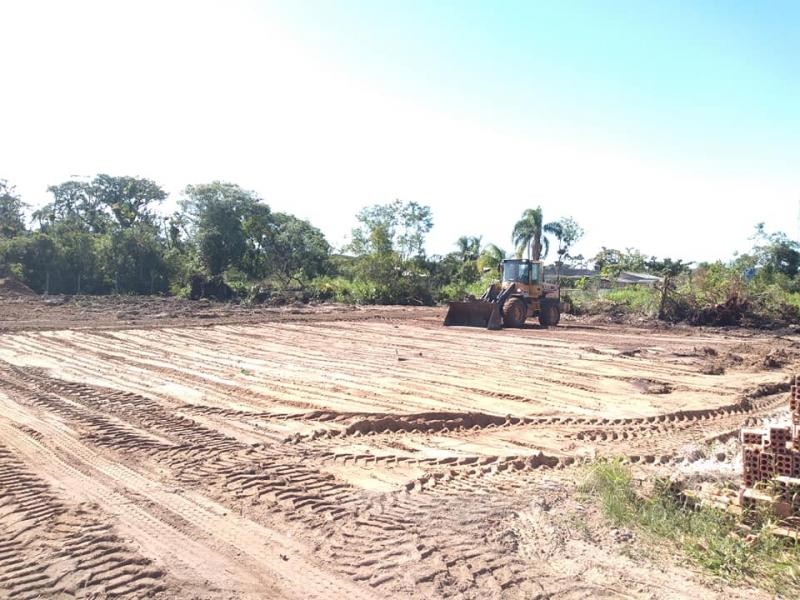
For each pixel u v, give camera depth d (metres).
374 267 40.47
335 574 4.60
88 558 4.74
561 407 10.55
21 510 5.61
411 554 4.91
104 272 42.66
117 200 60.41
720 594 4.32
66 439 7.85
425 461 7.48
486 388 11.98
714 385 12.78
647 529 5.37
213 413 9.57
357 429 8.77
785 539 4.91
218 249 48.44
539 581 4.50
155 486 6.32
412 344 18.72
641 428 9.31
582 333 23.06
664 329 25.64
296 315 28.88
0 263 39.16
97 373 12.72
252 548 5.00
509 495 6.33
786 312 27.64
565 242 46.44
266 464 7.09
